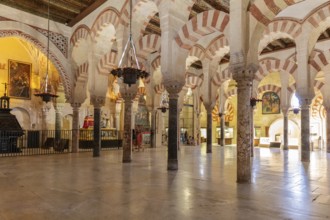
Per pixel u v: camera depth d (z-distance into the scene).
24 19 10.50
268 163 8.88
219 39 11.03
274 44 13.30
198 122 20.20
